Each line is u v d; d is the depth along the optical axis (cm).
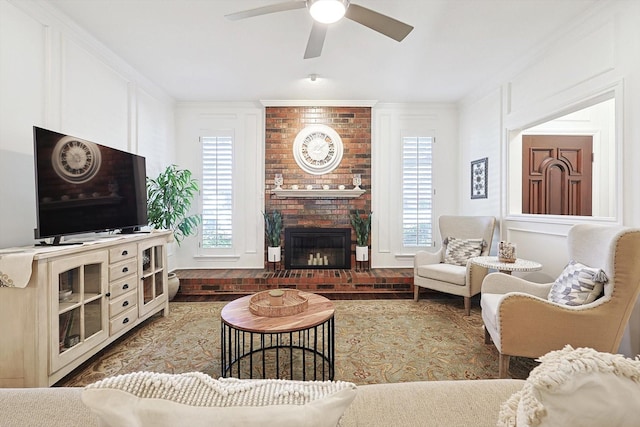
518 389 92
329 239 482
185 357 246
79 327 216
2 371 183
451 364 236
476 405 85
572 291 199
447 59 336
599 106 380
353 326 309
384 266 484
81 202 242
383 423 79
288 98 461
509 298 199
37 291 184
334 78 388
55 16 251
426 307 367
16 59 223
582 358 53
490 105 399
